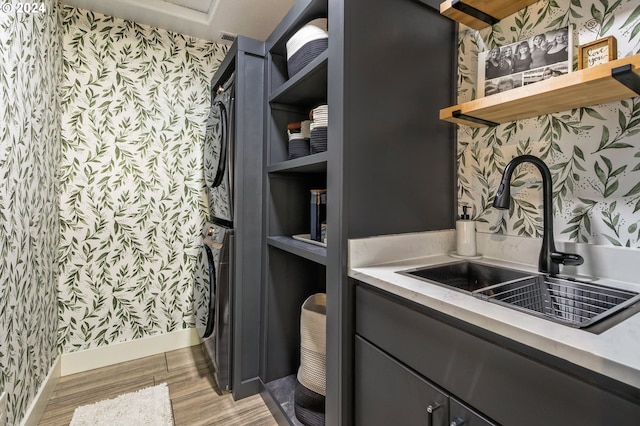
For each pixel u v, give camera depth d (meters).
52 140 1.79
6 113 1.22
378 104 1.22
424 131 1.37
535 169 1.24
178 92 2.32
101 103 2.08
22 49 1.37
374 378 1.03
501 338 0.69
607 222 1.06
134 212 2.19
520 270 1.16
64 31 1.96
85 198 2.04
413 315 0.89
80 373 2.00
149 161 2.23
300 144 1.62
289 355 1.86
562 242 1.15
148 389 1.82
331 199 1.19
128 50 2.15
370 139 1.20
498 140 1.36
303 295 1.89
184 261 2.37
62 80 1.95
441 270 1.22
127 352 2.17
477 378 0.72
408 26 1.31
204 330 1.96
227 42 2.44
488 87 1.29
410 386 0.89
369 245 1.18
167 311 2.31
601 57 0.99
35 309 1.54
